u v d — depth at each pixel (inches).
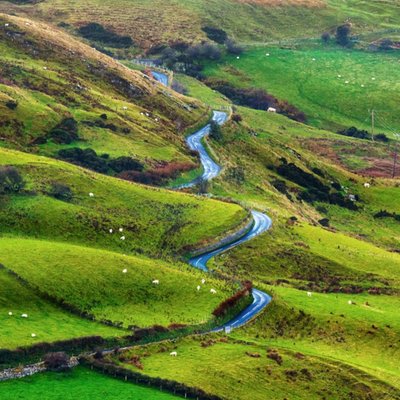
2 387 7421.3
